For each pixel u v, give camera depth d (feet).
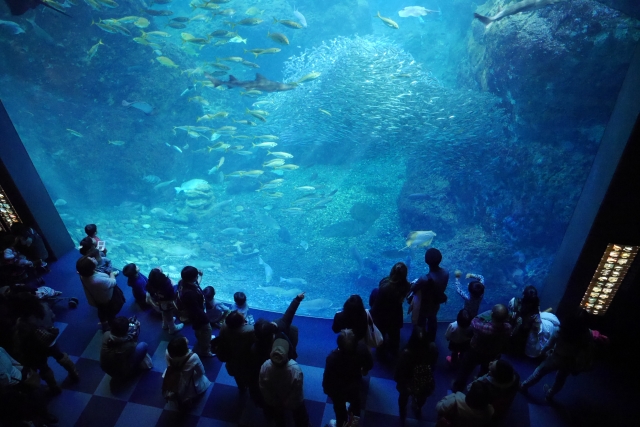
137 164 47.03
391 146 52.29
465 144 43.80
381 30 92.99
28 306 15.08
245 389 15.92
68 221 43.83
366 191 51.31
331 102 52.11
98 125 45.93
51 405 15.66
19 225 21.24
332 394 12.48
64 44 43.29
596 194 14.58
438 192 44.91
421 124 47.03
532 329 15.92
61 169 45.60
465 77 53.11
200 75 50.98
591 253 15.31
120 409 15.55
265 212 50.42
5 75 41.63
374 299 15.43
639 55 12.78
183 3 81.76
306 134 56.24
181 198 51.29
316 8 69.51
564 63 34.35
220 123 56.18
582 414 15.15
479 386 10.93
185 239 44.88
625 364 16.76
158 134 48.16
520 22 37.50
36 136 44.34
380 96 49.73
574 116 35.70
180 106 49.67
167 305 17.61
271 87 23.95
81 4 43.16
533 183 37.63
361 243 44.65
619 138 13.25
